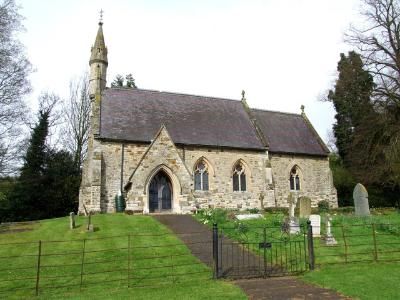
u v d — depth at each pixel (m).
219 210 26.36
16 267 13.37
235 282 11.68
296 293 10.25
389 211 29.91
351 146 38.22
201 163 29.86
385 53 32.50
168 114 31.58
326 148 36.31
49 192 34.69
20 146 28.80
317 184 35.03
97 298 10.02
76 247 15.86
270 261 14.21
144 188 24.70
